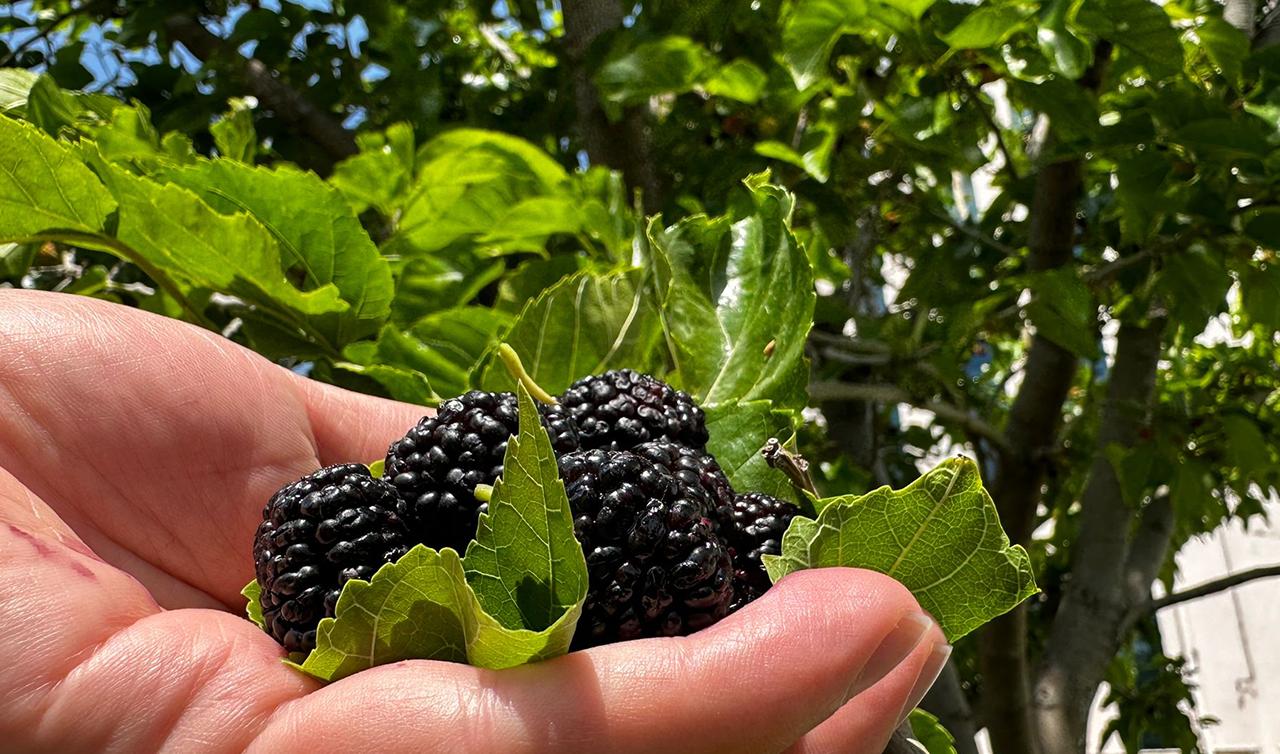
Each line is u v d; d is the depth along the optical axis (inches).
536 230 9.2
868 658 3.9
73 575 4.2
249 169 7.5
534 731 3.7
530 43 16.6
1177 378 19.8
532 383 5.4
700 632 3.9
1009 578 4.4
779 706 3.8
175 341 6.3
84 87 12.6
